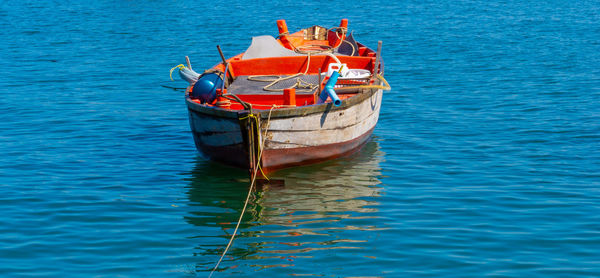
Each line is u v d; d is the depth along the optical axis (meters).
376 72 13.96
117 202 11.12
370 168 12.81
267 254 9.20
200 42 30.61
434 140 14.66
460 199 11.06
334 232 9.89
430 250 9.19
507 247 9.22
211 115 11.86
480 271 8.57
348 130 12.93
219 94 12.33
